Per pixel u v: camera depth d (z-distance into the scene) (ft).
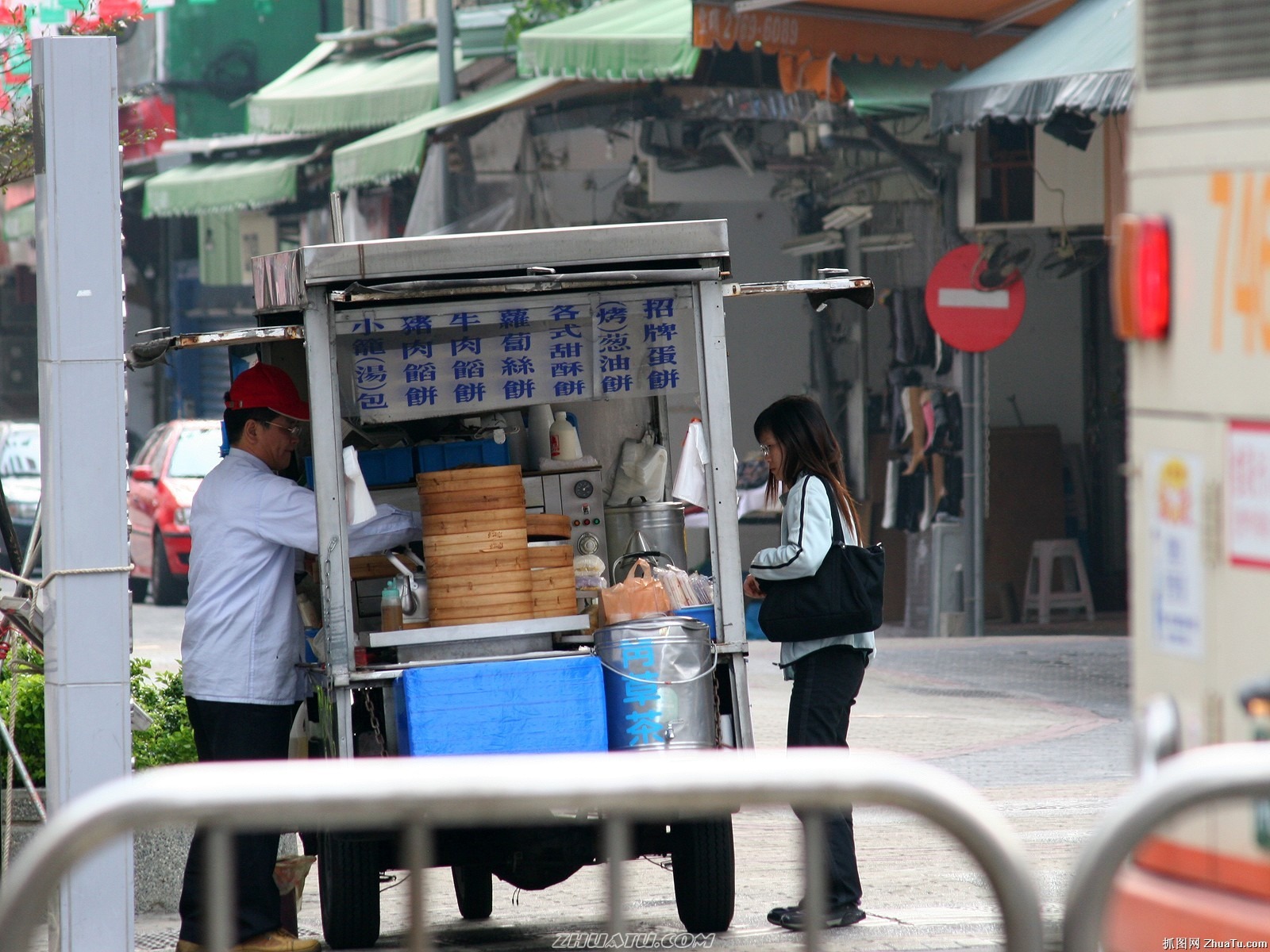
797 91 196.44
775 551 80.64
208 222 349.20
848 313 227.40
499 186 232.12
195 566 79.41
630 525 90.12
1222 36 45.57
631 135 223.30
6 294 395.55
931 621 204.64
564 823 74.18
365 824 43.57
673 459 104.63
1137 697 47.91
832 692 81.05
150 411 393.29
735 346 233.76
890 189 218.18
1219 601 45.32
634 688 75.61
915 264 217.56
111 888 69.46
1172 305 46.62
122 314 71.10
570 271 79.00
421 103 246.68
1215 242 45.50
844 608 79.41
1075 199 195.93
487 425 89.92
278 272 80.28
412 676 73.56
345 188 280.51
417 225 234.79
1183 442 46.37
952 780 40.45
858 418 226.58
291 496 78.23
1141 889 47.44
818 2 181.06
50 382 70.38
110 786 39.11
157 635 212.43
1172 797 38.42
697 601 81.30
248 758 78.64
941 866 100.63
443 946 81.46
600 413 93.40
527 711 74.02
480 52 245.04
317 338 75.25
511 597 77.97
